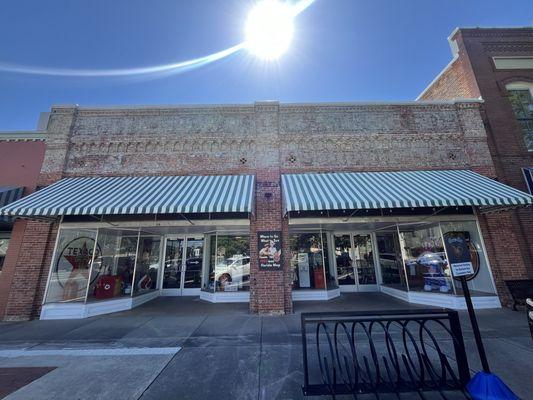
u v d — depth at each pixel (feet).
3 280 32.42
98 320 30.17
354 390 14.02
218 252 40.57
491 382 13.51
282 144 37.76
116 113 38.60
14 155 36.91
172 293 44.04
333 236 45.62
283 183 33.55
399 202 27.96
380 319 15.40
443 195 29.07
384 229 43.37
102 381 16.26
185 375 16.88
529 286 30.09
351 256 45.78
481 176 34.94
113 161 37.04
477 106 39.50
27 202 29.32
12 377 16.87
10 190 33.94
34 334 25.54
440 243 35.58
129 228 36.88
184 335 24.35
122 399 14.38
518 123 40.06
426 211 35.60
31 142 37.58
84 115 38.52
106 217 35.22
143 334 24.91
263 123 37.96
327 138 37.86
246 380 16.19
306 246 40.93
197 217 35.14
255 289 32.22
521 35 44.09
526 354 18.84
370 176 35.32
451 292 33.63
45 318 31.40
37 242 33.50
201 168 36.86
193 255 45.19
